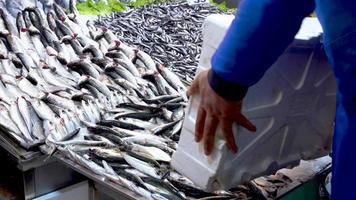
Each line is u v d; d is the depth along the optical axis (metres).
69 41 2.94
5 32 2.85
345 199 1.09
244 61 1.07
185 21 4.07
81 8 3.84
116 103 2.30
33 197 1.93
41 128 2.03
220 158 1.31
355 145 1.05
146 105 2.22
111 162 1.79
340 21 0.97
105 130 2.00
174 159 1.51
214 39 1.28
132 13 4.08
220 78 1.11
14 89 2.35
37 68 2.61
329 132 1.60
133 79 2.56
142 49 3.36
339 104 1.07
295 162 1.58
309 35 1.32
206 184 1.39
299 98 1.41
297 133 1.49
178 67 3.00
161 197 1.60
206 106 1.21
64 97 2.30
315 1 1.01
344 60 1.00
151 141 1.91
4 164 2.12
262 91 1.30
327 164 1.84
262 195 1.64
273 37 1.05
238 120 1.22
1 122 2.03
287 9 1.02
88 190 1.88
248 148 1.36
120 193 1.65
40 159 1.88
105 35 3.12
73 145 1.88
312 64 1.38
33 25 3.05
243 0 1.08
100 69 2.66
